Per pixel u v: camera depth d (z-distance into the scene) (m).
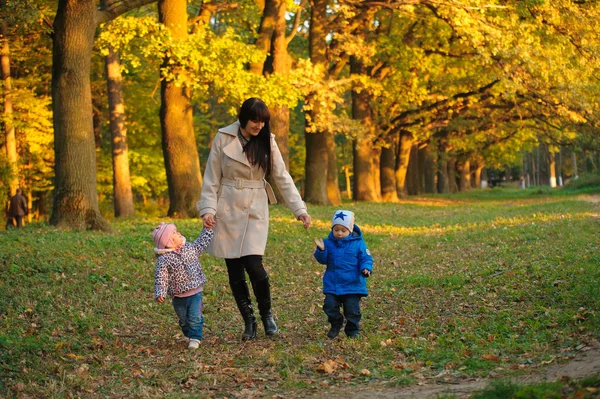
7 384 5.50
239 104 21.16
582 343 5.90
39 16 15.16
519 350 6.00
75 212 15.10
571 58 25.28
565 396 4.08
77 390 5.45
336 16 28.12
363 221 23.36
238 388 5.40
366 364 5.93
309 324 8.02
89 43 15.30
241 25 27.70
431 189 60.84
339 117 27.11
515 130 42.06
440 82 32.56
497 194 55.81
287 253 14.19
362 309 8.82
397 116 34.47
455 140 42.84
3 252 10.86
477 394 4.36
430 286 10.18
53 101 15.30
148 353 6.64
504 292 8.97
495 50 22.69
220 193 6.91
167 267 6.75
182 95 20.47
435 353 6.11
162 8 19.81
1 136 25.94
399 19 29.88
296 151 53.12
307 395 5.09
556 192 53.00
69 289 9.45
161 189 33.66
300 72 24.16
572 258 10.76
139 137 31.58
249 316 7.07
